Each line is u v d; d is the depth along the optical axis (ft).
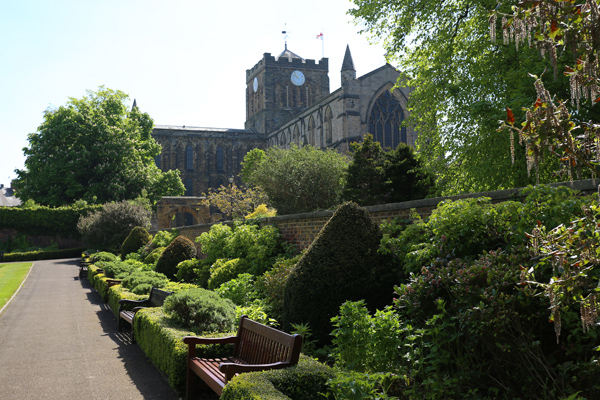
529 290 12.75
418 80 60.70
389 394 15.03
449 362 14.84
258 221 43.75
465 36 56.49
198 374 16.78
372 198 85.30
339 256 21.47
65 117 160.86
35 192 159.12
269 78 256.73
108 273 51.42
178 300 21.68
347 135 171.01
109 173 162.20
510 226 16.48
